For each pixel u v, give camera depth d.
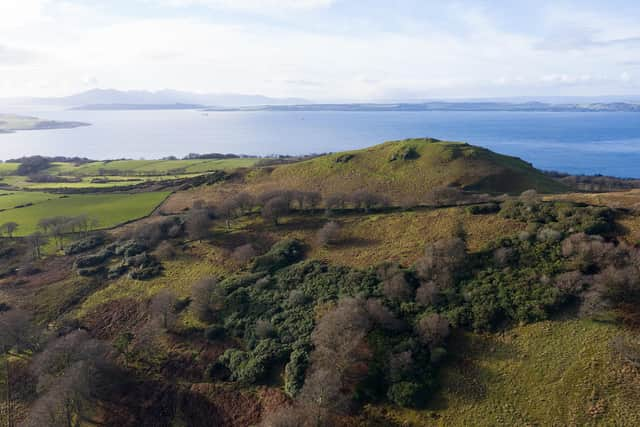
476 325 47.16
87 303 68.56
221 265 73.62
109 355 55.72
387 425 40.41
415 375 43.47
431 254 58.16
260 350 50.81
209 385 49.16
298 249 73.38
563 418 36.44
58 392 43.97
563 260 51.09
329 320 48.44
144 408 48.41
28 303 69.25
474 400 40.34
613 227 54.59
